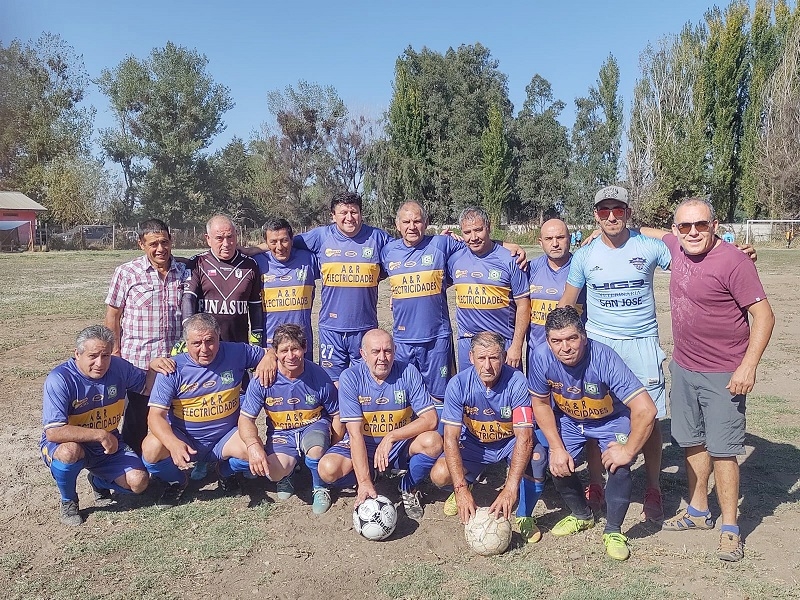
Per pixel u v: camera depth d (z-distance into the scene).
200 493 5.50
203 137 60.56
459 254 6.00
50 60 56.84
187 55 59.06
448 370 6.20
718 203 48.25
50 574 4.18
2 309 16.28
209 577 4.14
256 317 6.00
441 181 57.09
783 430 6.91
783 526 4.79
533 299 5.89
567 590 3.96
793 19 44.78
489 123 57.22
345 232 6.03
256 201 66.00
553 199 60.06
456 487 4.63
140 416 5.67
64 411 4.84
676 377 4.72
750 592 3.91
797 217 44.66
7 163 56.50
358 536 4.72
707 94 47.03
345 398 5.00
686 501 5.28
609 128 57.78
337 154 62.00
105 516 5.04
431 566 4.24
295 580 4.09
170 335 5.84
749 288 4.25
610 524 4.45
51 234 47.62
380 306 16.91
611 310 4.98
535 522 4.94
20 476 5.86
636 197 48.69
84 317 15.18
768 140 44.56
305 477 5.86
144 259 5.85
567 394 4.64
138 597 3.91
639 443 4.37
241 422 5.15
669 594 3.89
